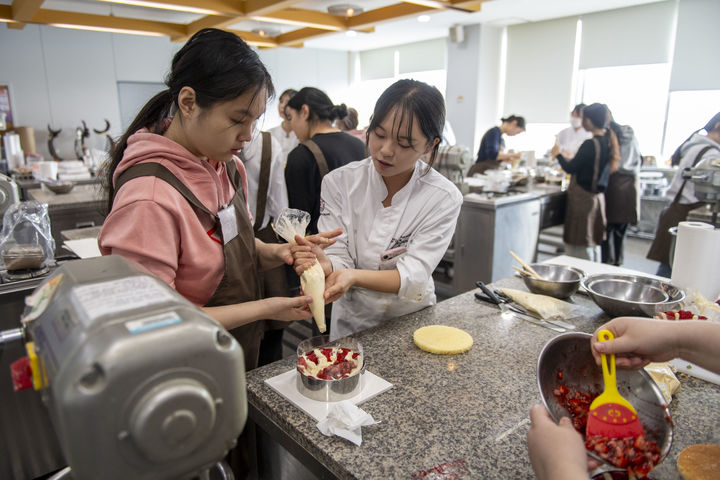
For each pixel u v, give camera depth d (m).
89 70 6.75
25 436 1.64
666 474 0.74
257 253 1.32
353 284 1.24
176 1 4.43
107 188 1.06
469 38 7.23
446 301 1.51
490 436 0.83
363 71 9.76
